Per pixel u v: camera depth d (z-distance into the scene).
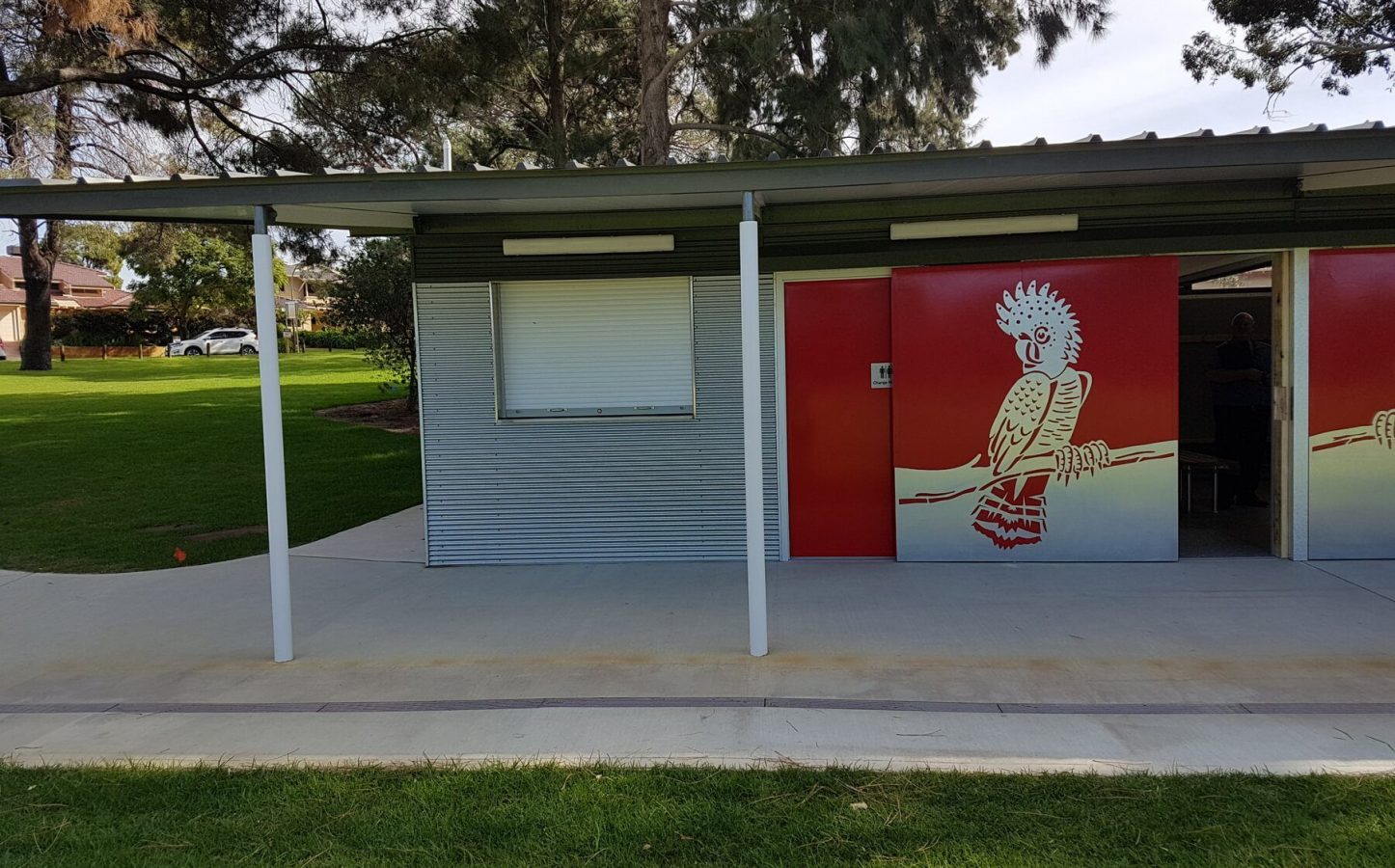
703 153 17.36
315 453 14.42
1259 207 6.70
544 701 4.60
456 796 3.59
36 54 14.20
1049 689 4.59
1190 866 3.01
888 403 7.27
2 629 6.12
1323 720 4.12
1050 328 6.96
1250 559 7.03
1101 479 7.01
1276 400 7.03
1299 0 19.19
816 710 4.40
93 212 5.12
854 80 13.33
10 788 3.75
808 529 7.39
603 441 7.44
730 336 7.29
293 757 4.00
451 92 14.46
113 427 17.33
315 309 64.44
